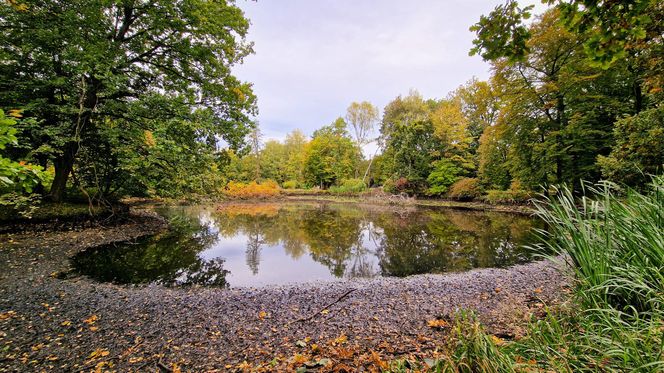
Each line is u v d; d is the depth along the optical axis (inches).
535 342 77.5
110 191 512.7
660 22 134.0
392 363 103.7
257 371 109.1
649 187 113.0
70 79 343.9
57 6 338.3
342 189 1424.7
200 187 479.2
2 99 328.5
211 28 401.4
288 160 1920.5
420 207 962.7
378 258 335.0
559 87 537.0
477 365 72.5
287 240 452.4
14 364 114.0
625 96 531.2
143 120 389.4
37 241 313.6
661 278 78.4
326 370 105.1
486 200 914.1
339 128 1617.9
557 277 225.6
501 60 618.2
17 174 95.3
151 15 382.0
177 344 132.1
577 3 80.6
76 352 124.2
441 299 189.8
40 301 177.3
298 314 167.9
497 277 238.8
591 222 107.3
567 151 574.2
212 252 367.6
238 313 168.9
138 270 266.7
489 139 829.8
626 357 60.8
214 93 455.5
